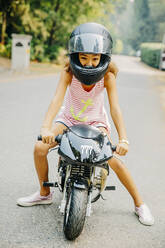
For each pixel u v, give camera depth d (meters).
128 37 67.50
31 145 5.08
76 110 3.06
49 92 9.83
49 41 22.53
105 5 25.59
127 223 3.11
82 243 2.72
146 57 31.36
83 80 2.77
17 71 14.71
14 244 2.62
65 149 2.51
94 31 2.67
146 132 6.42
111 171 4.38
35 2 20.42
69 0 21.59
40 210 3.22
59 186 2.88
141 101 9.86
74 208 2.56
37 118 6.68
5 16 18.92
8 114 6.82
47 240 2.72
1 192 3.53
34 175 4.04
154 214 3.33
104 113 3.18
